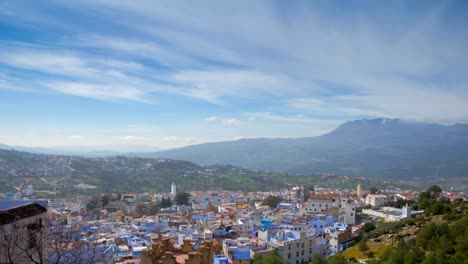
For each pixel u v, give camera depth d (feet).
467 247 227.20
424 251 255.29
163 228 454.81
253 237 389.60
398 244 280.10
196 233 407.03
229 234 412.36
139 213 645.92
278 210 584.40
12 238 82.17
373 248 340.39
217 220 495.00
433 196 551.59
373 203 647.56
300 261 338.34
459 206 422.41
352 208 511.81
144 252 119.34
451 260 207.62
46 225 100.53
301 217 480.64
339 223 451.94
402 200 633.61
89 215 588.09
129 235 381.40
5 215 89.15
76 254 100.48
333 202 566.36
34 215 97.50
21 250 85.10
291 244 332.60
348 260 305.32
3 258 81.51
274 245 334.44
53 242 107.55
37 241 92.84
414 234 339.36
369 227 441.27
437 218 387.14
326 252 370.73
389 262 242.17
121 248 294.25
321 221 452.76
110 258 128.16
